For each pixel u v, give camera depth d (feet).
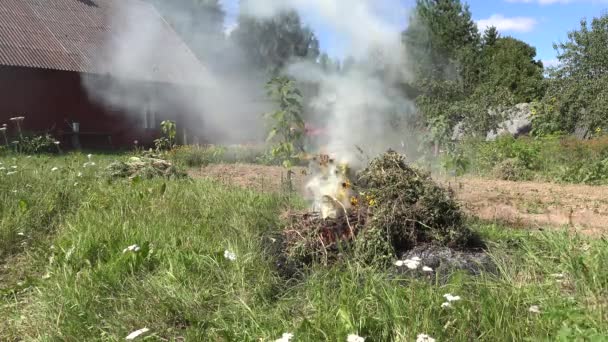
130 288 11.71
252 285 11.82
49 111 58.08
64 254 13.74
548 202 23.79
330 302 10.39
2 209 18.12
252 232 15.37
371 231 13.26
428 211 14.05
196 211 18.20
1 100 54.65
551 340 8.61
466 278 11.09
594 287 10.15
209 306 11.02
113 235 14.85
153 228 15.51
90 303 11.05
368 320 9.48
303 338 9.09
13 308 11.73
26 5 62.80
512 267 12.25
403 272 12.27
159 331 10.18
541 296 10.34
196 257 12.76
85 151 55.31
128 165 27.27
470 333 9.09
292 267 13.25
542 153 39.04
